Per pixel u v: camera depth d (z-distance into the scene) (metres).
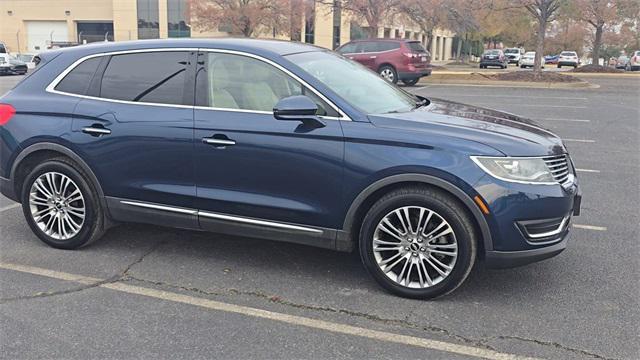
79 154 4.68
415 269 3.98
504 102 16.31
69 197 4.84
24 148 4.85
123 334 3.54
